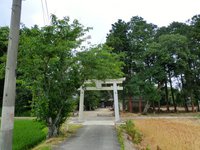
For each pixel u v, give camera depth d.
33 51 14.23
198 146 14.10
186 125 25.83
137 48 47.41
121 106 53.72
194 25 51.59
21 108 39.66
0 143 5.91
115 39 46.34
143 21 50.12
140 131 19.94
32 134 16.89
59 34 14.95
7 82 6.11
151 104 52.28
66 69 16.83
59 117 17.09
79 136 16.72
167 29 53.59
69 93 17.16
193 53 49.94
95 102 65.38
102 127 23.45
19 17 6.41
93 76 18.11
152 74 45.59
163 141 15.52
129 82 45.69
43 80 16.27
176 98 54.34
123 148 12.22
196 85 49.75
